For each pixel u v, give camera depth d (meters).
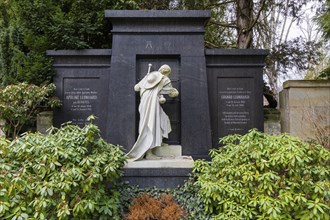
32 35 7.26
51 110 7.48
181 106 6.62
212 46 11.03
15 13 7.80
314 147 4.62
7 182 3.95
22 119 6.68
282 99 8.47
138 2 8.95
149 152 6.01
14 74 7.56
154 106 5.92
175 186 5.58
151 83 6.00
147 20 6.77
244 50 7.06
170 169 5.62
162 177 5.62
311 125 7.74
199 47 6.80
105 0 7.56
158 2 9.45
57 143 4.55
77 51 6.98
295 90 8.02
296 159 4.31
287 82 8.05
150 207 4.70
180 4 9.69
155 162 5.70
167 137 6.18
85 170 4.46
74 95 6.98
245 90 7.06
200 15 6.74
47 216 4.01
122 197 5.03
